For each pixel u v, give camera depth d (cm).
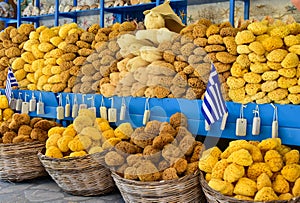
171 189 205
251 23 224
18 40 327
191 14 435
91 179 248
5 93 340
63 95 301
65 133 261
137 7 434
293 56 205
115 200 248
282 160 200
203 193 221
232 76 224
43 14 523
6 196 255
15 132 288
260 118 219
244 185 186
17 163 276
